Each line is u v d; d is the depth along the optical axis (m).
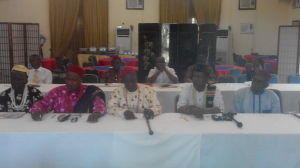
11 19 10.35
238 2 10.48
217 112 3.06
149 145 2.46
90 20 10.67
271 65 8.67
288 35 7.82
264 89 3.29
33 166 2.44
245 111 3.29
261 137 2.44
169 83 5.09
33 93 3.18
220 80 5.27
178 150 2.46
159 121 2.75
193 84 3.19
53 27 10.57
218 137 2.44
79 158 2.45
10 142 2.40
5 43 9.01
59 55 10.66
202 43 6.85
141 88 3.09
